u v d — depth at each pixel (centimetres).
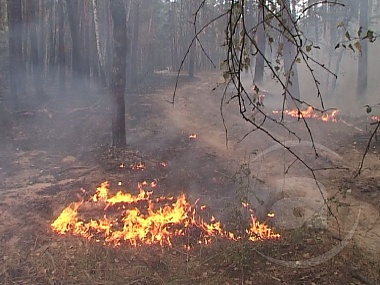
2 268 531
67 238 612
